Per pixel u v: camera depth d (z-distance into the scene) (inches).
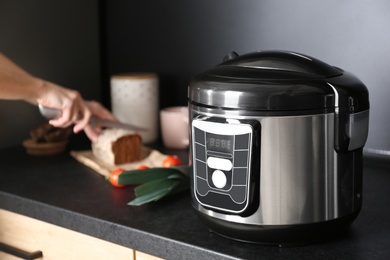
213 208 46.4
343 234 48.5
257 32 72.6
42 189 62.6
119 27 85.0
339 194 45.4
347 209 46.2
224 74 46.1
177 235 49.1
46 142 76.1
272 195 44.2
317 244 46.7
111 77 79.0
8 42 75.4
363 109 45.2
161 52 81.7
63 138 77.0
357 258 44.1
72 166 71.2
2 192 62.1
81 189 62.4
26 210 59.9
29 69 77.9
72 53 82.7
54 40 80.3
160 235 49.2
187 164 69.8
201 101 45.8
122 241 51.8
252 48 73.3
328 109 43.6
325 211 45.0
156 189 57.0
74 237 56.1
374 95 66.0
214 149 45.1
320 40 68.3
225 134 44.3
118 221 52.7
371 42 65.2
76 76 83.5
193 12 77.7
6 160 74.0
